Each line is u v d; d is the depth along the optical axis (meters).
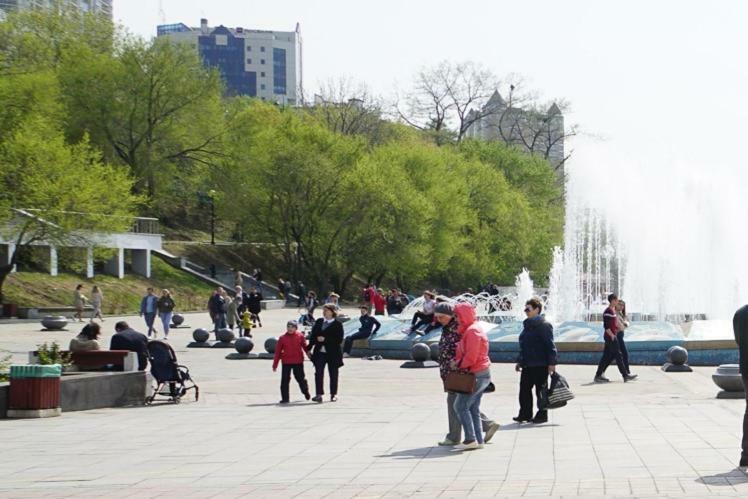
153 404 24.12
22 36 80.75
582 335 35.22
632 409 21.16
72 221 60.69
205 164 87.94
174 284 80.88
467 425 15.95
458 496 12.03
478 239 99.88
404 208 88.38
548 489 12.27
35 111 66.31
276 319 64.94
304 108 112.06
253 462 15.40
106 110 81.31
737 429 17.59
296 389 27.52
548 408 19.12
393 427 19.23
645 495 11.59
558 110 117.88
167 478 14.16
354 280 102.75
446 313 16.11
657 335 34.84
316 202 88.38
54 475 14.67
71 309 63.19
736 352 34.38
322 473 14.23
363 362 36.34
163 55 83.19
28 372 21.53
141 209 89.50
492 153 112.69
